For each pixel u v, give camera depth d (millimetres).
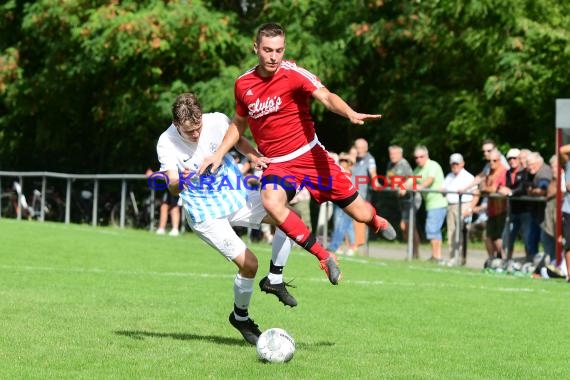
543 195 37531
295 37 60906
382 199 43156
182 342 19859
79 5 62219
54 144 73000
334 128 71250
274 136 19172
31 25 64000
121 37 59406
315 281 32344
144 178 54281
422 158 41938
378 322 23500
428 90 63688
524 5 57344
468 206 39938
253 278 19750
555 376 17609
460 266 40094
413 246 41906
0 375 16328
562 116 35469
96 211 56438
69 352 18344
